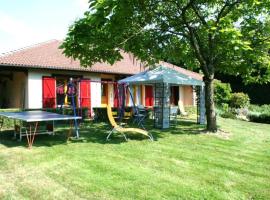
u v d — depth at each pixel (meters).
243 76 13.02
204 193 5.19
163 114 13.25
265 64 12.11
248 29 11.17
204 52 12.22
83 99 17.64
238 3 11.07
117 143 9.44
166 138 10.53
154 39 12.18
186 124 14.78
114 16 8.70
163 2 11.41
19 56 16.16
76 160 7.18
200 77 25.75
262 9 10.72
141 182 5.66
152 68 14.05
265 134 12.76
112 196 4.97
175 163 7.11
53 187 5.36
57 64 16.47
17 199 4.83
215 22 10.77
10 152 8.01
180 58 13.98
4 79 19.06
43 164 6.80
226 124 15.77
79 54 10.89
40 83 16.12
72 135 11.00
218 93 24.31
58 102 17.33
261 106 25.78
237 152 8.55
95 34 9.92
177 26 12.05
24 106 16.17
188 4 10.80
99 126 13.58
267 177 6.23
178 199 4.91
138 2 9.72
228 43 9.74
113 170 6.39
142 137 10.65
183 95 25.30
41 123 11.08
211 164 7.11
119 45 10.78
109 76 19.72
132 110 15.98
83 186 5.40
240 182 5.85
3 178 5.83
